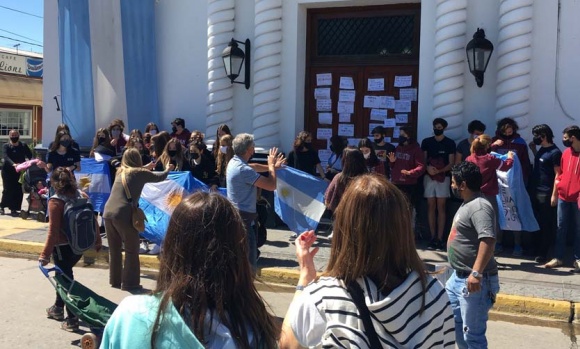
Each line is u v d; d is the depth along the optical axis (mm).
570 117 9273
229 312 1867
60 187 5750
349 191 2266
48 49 12961
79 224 5695
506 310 6836
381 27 10859
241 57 10875
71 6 12430
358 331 2082
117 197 7070
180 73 11969
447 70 9609
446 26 9609
